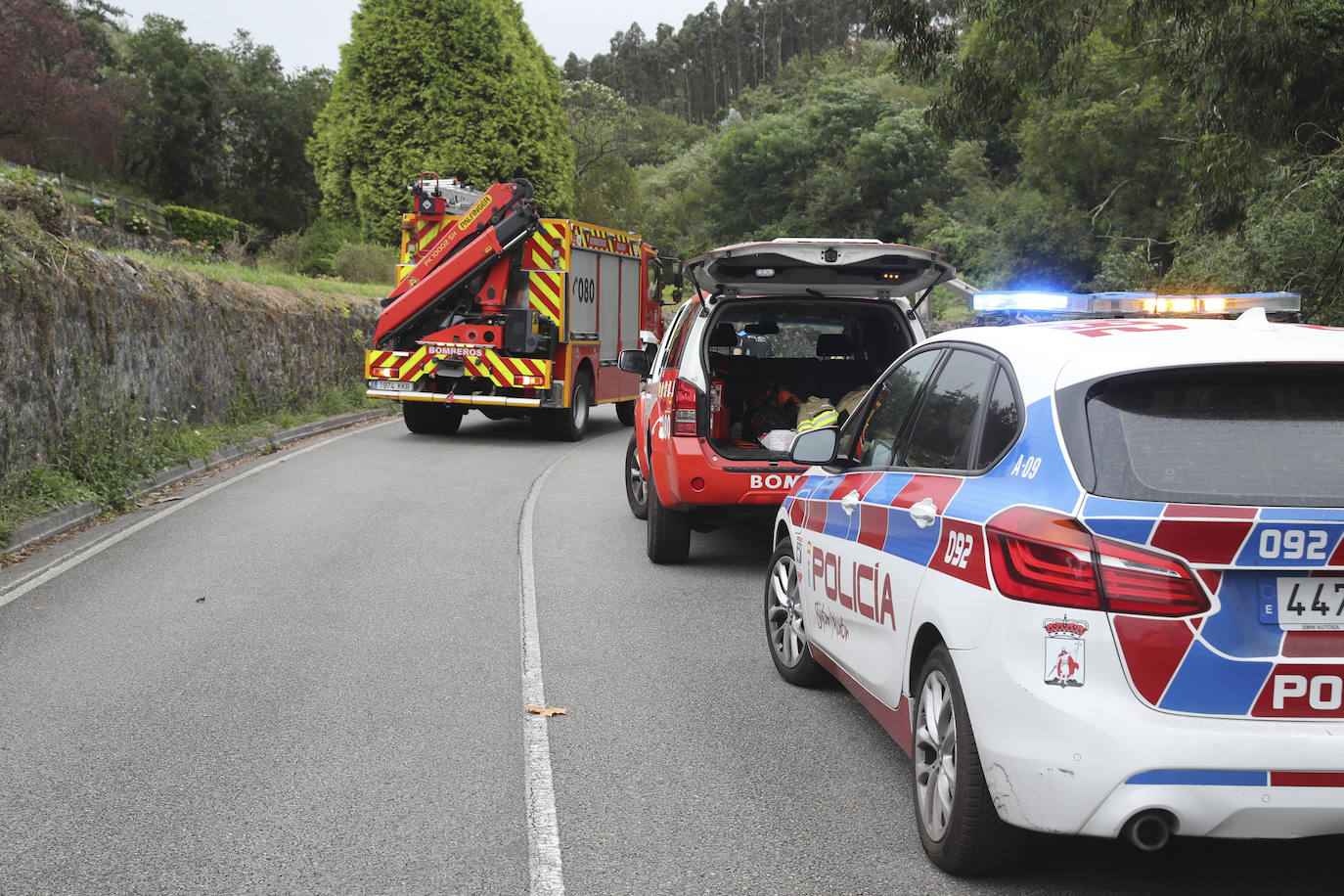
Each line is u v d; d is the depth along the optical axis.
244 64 67.50
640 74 171.25
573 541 9.46
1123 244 28.64
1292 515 3.04
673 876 3.63
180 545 9.10
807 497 5.46
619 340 18.94
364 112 44.09
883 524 4.32
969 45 14.91
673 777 4.49
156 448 12.70
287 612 7.02
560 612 7.12
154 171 63.78
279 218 68.19
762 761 4.67
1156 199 29.72
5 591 7.55
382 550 8.97
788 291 8.12
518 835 3.93
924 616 3.78
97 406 11.55
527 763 4.61
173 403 13.95
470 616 6.98
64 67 47.00
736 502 7.81
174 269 15.05
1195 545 3.05
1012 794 3.22
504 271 16.27
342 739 4.86
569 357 16.69
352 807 4.16
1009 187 41.97
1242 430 3.19
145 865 3.67
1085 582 3.08
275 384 17.95
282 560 8.57
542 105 46.94
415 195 16.70
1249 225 13.78
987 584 3.37
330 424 18.62
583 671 5.91
